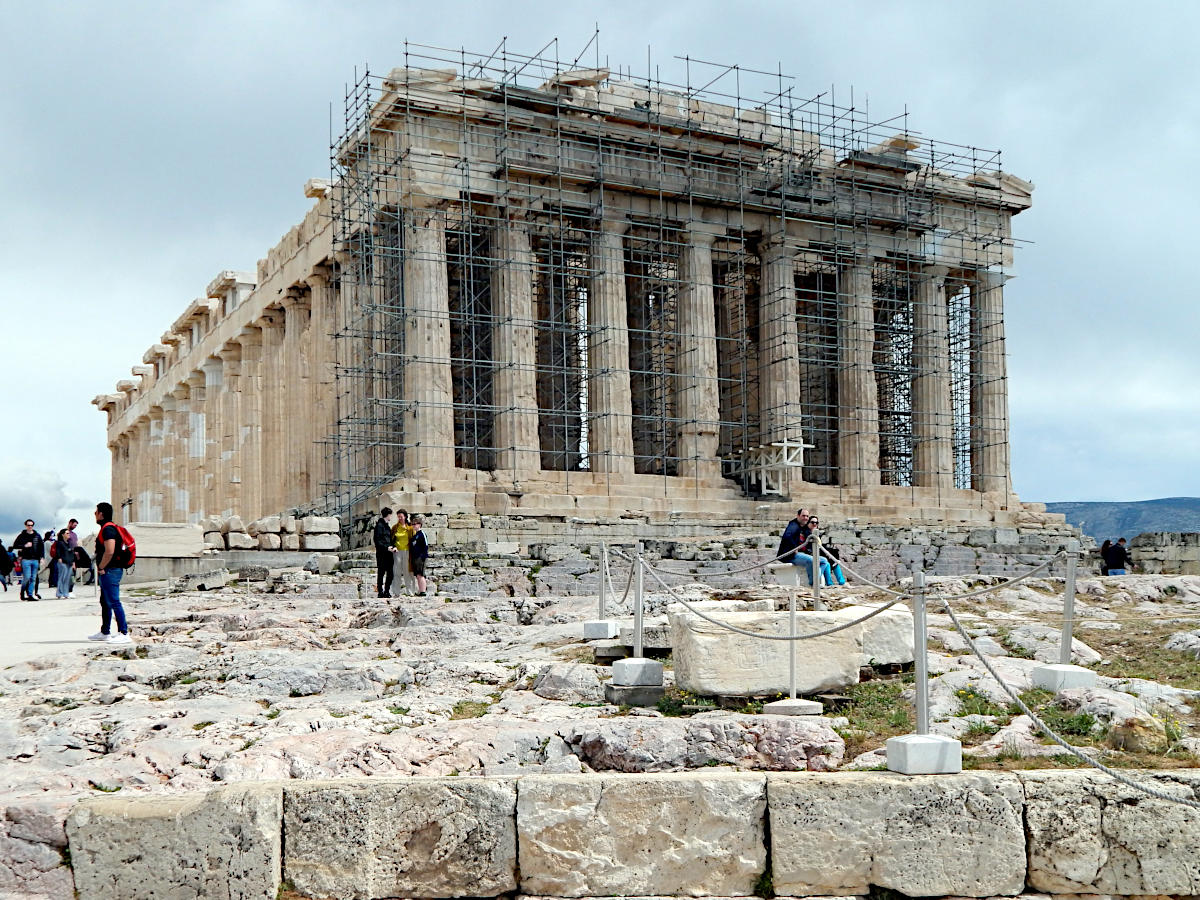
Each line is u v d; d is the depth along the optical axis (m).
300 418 54.88
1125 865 10.62
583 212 48.62
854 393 54.03
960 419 59.19
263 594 32.84
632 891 10.59
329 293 52.47
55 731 14.04
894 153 55.06
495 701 16.27
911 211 55.31
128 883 10.15
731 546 40.22
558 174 46.84
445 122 45.69
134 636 23.95
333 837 10.43
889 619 16.59
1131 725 12.82
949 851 10.55
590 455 48.81
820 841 10.56
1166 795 10.24
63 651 20.39
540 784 10.68
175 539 41.09
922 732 11.26
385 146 46.41
